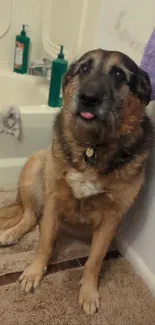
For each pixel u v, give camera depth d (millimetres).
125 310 1353
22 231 1621
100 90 1085
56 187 1354
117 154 1246
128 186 1295
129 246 1637
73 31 2176
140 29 1445
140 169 1312
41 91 2314
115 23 1614
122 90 1152
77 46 2119
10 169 2006
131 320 1315
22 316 1251
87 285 1379
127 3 1512
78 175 1265
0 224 1648
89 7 1960
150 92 1211
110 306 1358
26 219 1655
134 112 1213
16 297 1314
